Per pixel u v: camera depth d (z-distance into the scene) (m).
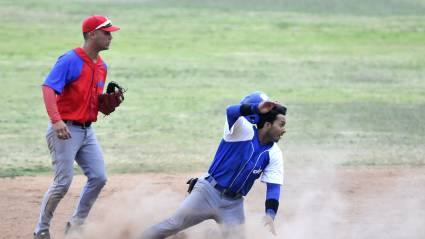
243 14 112.00
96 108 22.72
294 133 44.94
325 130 46.09
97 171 22.89
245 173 19.50
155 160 37.16
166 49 85.75
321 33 99.75
